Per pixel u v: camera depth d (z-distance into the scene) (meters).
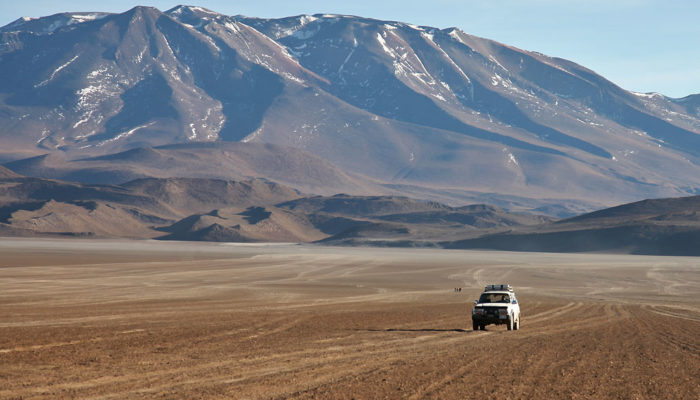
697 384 47.41
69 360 53.28
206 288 150.50
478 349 62.44
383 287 167.12
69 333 70.69
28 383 44.00
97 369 49.28
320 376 47.09
